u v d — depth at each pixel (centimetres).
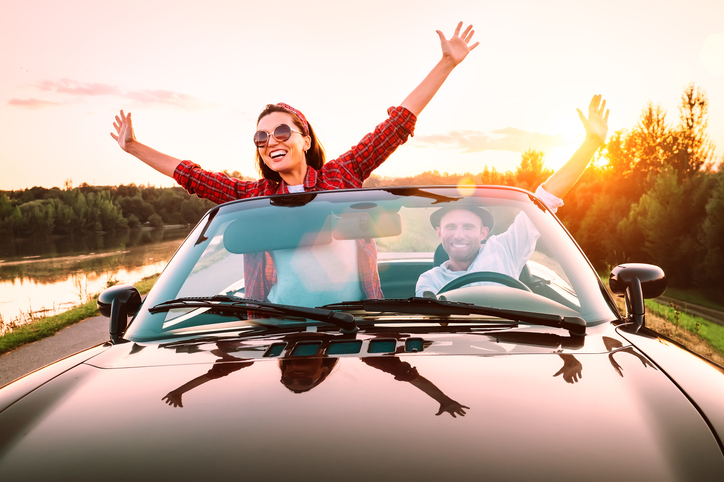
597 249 4528
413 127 391
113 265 5928
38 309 2141
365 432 120
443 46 399
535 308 190
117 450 125
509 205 232
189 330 193
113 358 181
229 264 223
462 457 111
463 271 216
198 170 388
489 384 139
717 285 3384
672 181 3884
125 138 407
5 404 160
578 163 388
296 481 107
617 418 125
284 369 154
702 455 116
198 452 119
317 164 370
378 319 185
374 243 224
